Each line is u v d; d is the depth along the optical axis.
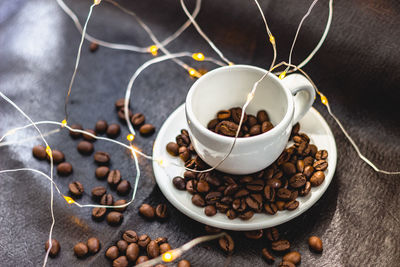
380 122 0.48
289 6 0.50
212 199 0.43
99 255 0.44
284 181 0.44
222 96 0.46
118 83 0.54
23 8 0.60
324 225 0.44
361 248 0.43
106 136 0.50
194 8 0.56
